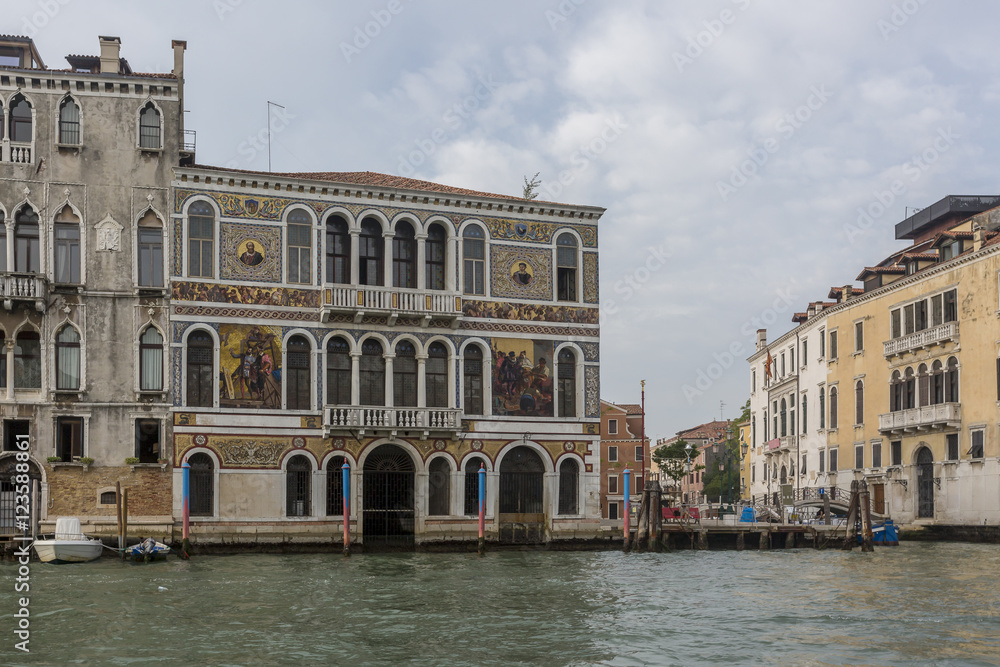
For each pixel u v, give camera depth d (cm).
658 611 2239
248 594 2456
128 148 3594
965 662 1723
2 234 3488
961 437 4838
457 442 3828
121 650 1795
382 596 2441
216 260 3619
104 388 3494
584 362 4012
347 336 3734
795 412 6800
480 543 3609
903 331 5359
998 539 4519
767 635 1956
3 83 3516
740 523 4428
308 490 3659
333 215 3791
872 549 4000
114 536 3428
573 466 3978
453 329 3856
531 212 3994
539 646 1855
